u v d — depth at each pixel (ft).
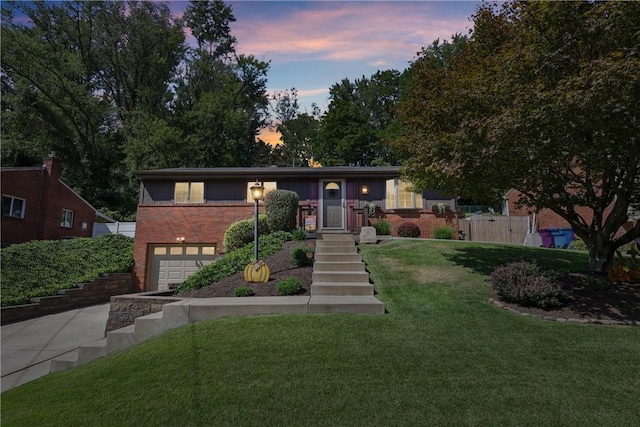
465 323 17.63
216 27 129.39
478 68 26.76
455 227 46.80
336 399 10.98
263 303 19.16
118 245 51.49
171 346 15.37
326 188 49.34
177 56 114.52
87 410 11.34
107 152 98.32
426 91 30.04
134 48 102.83
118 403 11.52
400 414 10.18
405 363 13.24
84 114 92.68
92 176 95.71
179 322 18.70
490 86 22.43
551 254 33.06
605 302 20.10
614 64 15.99
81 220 67.51
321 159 129.90
